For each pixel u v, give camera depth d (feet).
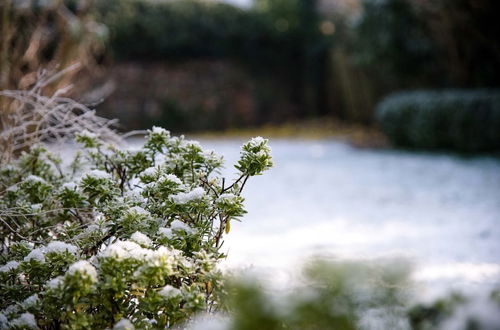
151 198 6.14
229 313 4.94
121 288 4.68
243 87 46.70
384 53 34.96
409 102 31.78
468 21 30.63
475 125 27.66
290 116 49.06
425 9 31.19
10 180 7.66
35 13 15.08
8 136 8.18
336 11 46.73
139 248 4.91
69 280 4.45
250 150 6.25
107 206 5.91
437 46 33.24
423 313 4.13
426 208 16.11
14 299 5.46
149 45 42.52
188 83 44.27
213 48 45.39
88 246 5.84
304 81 49.49
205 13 44.37
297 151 33.88
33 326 4.72
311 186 20.98
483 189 18.75
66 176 7.68
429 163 26.25
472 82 32.91
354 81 45.03
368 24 35.19
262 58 47.85
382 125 34.42
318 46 48.39
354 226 13.99
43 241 6.23
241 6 46.88
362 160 28.78
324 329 2.78
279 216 15.47
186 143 6.66
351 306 2.86
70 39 14.33
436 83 35.32
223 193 6.43
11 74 11.46
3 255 6.18
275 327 2.72
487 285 8.55
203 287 5.62
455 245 11.69
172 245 5.48
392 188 19.86
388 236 12.78
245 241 12.38
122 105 41.19
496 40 30.81
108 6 39.96
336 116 48.57
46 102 8.55
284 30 48.42
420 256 10.77
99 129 8.23
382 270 3.16
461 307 4.14
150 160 7.19
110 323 4.88
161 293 4.82
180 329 4.98
